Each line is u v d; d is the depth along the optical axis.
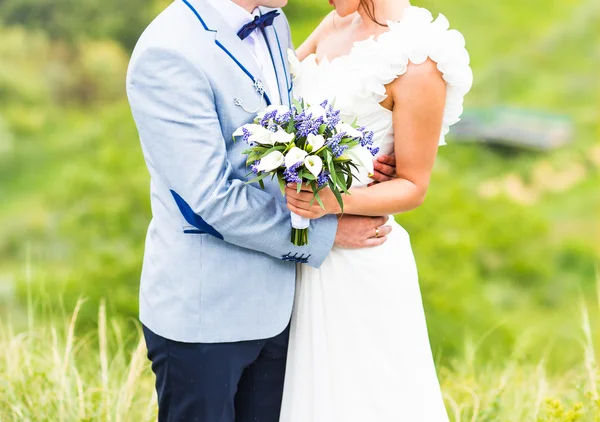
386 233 3.12
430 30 2.93
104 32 13.30
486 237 9.91
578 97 13.09
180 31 2.84
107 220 9.83
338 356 3.14
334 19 3.39
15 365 4.06
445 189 10.64
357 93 3.00
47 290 8.38
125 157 11.07
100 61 13.09
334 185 2.69
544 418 4.03
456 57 2.93
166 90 2.80
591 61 13.57
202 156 2.80
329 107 2.76
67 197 10.37
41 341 4.43
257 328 3.01
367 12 3.15
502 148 12.16
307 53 3.44
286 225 2.92
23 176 11.15
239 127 2.88
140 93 2.85
